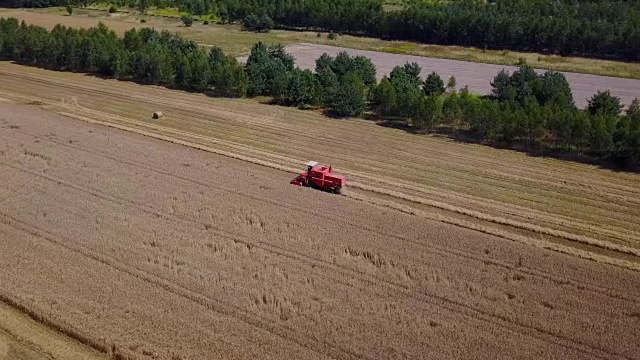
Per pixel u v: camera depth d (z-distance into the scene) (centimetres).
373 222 4066
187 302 3178
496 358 2831
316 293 3288
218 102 6762
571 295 3334
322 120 6228
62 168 4797
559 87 6444
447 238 3891
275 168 4962
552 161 5294
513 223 4191
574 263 3656
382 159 5244
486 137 5766
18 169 4759
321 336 2947
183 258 3581
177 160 5028
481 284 3409
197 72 7106
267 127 5978
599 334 3019
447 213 4347
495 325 3070
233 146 5438
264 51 7756
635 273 3575
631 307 3241
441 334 2989
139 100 6775
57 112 6278
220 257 3609
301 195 4434
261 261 3581
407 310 3166
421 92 6538
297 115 6372
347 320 3072
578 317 3145
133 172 4759
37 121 5881
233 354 2806
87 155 5069
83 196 4341
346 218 4109
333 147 5488
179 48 8050
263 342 2897
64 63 8075
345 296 3266
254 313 3108
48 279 3334
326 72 6812
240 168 4916
